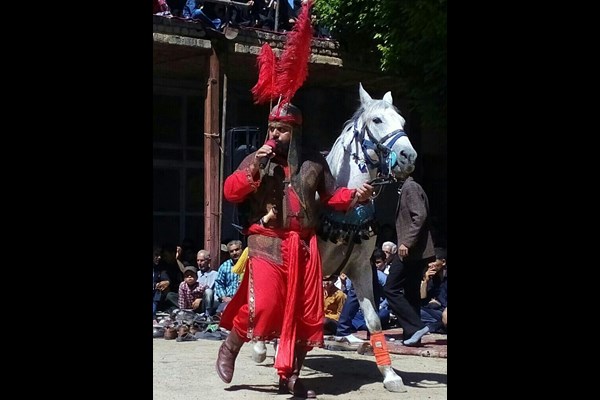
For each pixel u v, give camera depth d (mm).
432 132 20312
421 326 10398
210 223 15141
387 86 19266
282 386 7363
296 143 7219
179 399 7012
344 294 11609
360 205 7523
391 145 7457
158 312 13633
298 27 7199
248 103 19453
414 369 8891
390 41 15727
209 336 11508
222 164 15359
